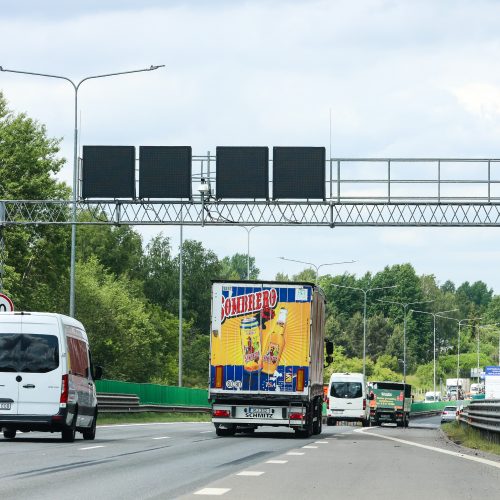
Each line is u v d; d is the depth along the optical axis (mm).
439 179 57469
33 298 107312
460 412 73062
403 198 57312
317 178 56312
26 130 101438
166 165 57469
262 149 56469
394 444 44594
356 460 32031
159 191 57406
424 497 20750
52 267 104625
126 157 57750
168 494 20297
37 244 99875
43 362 37719
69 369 38094
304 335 47531
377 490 22047
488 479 25531
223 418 47719
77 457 30234
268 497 20141
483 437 47375
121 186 57750
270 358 47625
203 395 105375
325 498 20172
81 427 40156
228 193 56562
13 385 37562
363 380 90188
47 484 22047
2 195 96938
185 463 28797
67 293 137500
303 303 47531
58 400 37562
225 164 56562
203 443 40562
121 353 145000
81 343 40562
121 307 145250
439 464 30859
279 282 47719
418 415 160500
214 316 47906
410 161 57500
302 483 23328
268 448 37781
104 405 71375
